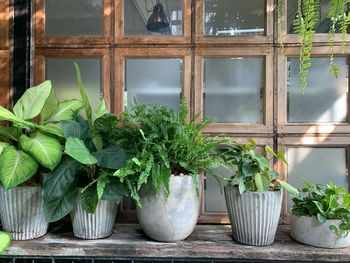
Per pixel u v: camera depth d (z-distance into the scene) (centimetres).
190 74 142
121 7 143
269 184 116
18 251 114
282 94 140
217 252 113
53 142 115
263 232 115
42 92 125
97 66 145
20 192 118
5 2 143
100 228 121
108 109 142
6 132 123
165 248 114
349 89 139
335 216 114
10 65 142
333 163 140
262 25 142
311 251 112
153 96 144
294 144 140
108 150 116
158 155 113
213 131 141
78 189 119
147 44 142
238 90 143
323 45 137
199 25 142
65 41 143
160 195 114
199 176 125
